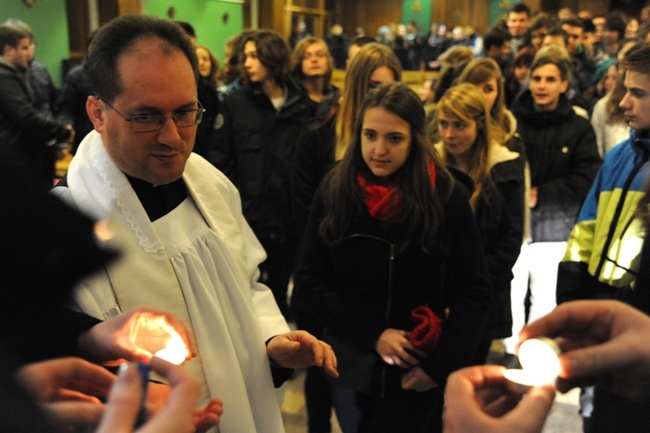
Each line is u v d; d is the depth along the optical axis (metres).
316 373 2.12
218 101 3.05
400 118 1.50
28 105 3.15
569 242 1.84
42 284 0.34
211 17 7.28
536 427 0.55
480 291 1.58
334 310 1.59
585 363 0.62
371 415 1.62
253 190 2.96
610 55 5.00
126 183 0.98
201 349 1.01
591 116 3.22
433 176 1.55
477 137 2.04
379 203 1.52
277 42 2.95
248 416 1.04
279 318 1.22
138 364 0.59
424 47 11.41
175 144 0.94
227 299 1.08
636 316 0.67
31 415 0.33
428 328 1.50
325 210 1.63
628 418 0.67
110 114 0.94
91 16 6.50
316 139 2.54
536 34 4.55
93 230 0.35
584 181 2.58
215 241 1.08
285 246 3.07
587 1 11.44
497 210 2.01
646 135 1.61
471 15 13.48
